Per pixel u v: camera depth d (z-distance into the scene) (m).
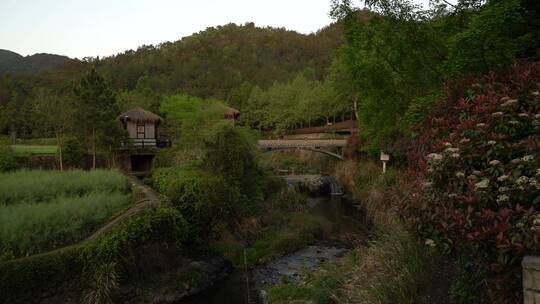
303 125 56.59
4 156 19.41
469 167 3.81
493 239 3.10
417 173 4.86
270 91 58.28
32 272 8.65
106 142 23.34
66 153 21.78
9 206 11.23
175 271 11.21
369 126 18.66
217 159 16.91
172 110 36.53
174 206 13.32
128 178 19.73
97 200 12.34
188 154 22.70
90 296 8.93
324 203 23.77
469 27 6.62
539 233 2.79
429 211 3.69
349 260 8.70
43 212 10.44
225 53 104.62
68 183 14.57
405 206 4.19
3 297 8.27
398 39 9.27
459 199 3.48
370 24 10.06
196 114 31.02
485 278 3.60
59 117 21.81
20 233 9.58
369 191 19.92
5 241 9.43
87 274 9.26
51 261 8.95
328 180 28.81
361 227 16.41
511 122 3.75
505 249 2.96
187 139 25.50
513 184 3.31
